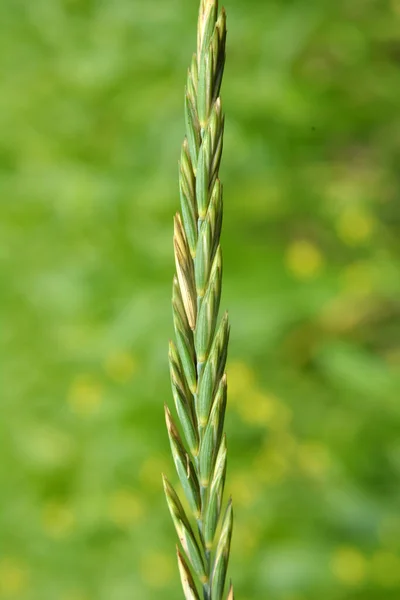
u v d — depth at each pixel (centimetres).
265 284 96
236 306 96
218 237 23
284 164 105
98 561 89
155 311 105
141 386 100
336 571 79
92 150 120
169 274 109
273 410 92
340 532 82
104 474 96
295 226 104
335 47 108
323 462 87
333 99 104
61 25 131
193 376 23
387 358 96
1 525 94
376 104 104
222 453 23
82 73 121
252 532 83
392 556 80
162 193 112
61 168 118
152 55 121
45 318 109
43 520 93
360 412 90
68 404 101
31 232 116
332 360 88
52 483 97
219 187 22
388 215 105
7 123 125
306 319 98
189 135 23
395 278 96
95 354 104
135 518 92
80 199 114
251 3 112
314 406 93
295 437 91
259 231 104
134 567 88
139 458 96
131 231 111
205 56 22
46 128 123
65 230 114
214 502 23
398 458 87
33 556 92
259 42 110
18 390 104
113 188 114
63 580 89
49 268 112
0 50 132
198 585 83
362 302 99
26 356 105
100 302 108
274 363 96
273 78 105
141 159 116
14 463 98
